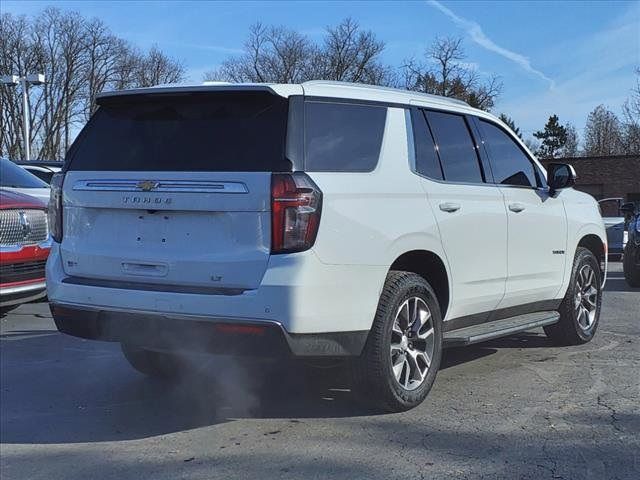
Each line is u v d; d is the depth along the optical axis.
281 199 3.81
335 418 4.54
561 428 4.29
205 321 3.87
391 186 4.38
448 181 4.94
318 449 4.02
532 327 5.65
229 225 3.92
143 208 4.17
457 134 5.22
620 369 5.69
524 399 4.89
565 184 5.94
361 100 4.45
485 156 5.44
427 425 4.37
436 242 4.65
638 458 3.82
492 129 5.70
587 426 4.33
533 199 5.81
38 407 4.92
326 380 5.39
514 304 5.65
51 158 65.38
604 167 39.47
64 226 4.58
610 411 4.61
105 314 4.21
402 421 4.45
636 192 38.88
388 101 4.66
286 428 4.38
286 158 3.90
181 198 4.04
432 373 4.71
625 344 6.66
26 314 8.61
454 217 4.82
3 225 7.31
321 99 4.22
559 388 5.15
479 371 5.66
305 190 3.85
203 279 3.96
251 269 3.83
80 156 4.61
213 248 3.95
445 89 56.09
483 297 5.21
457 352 6.34
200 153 4.12
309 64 61.78
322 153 4.08
